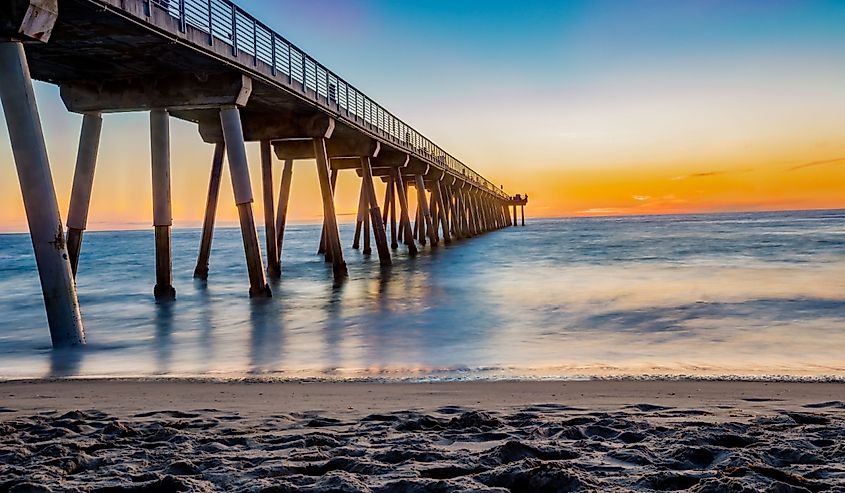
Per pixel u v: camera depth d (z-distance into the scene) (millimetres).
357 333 10742
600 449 3461
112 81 14148
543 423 4238
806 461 3102
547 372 7344
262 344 9797
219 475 3102
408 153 30500
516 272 22844
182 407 5285
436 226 43625
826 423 4176
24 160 8922
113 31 10617
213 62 12812
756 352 8648
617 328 10820
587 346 9273
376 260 30469
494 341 9820
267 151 21906
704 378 6594
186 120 19250
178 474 3170
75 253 14383
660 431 3896
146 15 10188
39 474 3172
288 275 23000
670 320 11523
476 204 60594
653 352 8750
